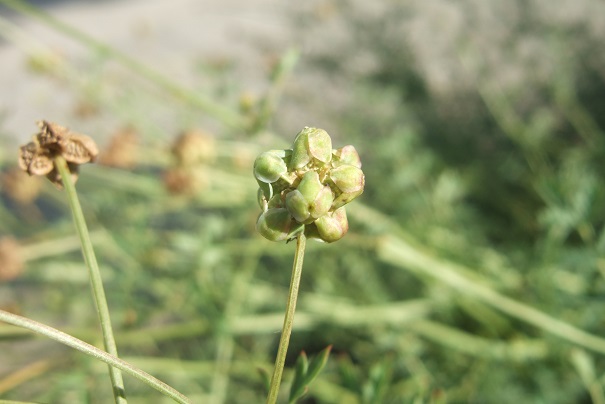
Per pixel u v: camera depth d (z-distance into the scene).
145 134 0.26
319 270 0.29
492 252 0.28
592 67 0.35
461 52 0.33
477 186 0.33
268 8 0.46
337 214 0.10
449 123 0.36
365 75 0.36
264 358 0.27
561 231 0.22
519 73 0.38
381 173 0.31
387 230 0.23
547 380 0.24
